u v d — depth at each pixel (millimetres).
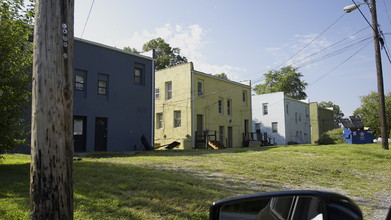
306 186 9281
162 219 5219
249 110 36750
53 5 3473
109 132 21172
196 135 27938
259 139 37375
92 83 20516
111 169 8883
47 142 3246
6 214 4840
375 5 19812
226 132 32406
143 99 23641
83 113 19797
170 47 51250
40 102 3297
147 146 22172
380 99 20156
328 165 13648
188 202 6238
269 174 10680
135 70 23641
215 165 11781
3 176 7840
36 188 3201
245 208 2746
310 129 51094
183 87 28344
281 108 43125
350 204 2035
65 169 3322
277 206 2572
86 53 20297
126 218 5043
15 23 8898
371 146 23062
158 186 7062
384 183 10711
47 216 3162
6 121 8680
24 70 9414
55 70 3383
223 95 32375
